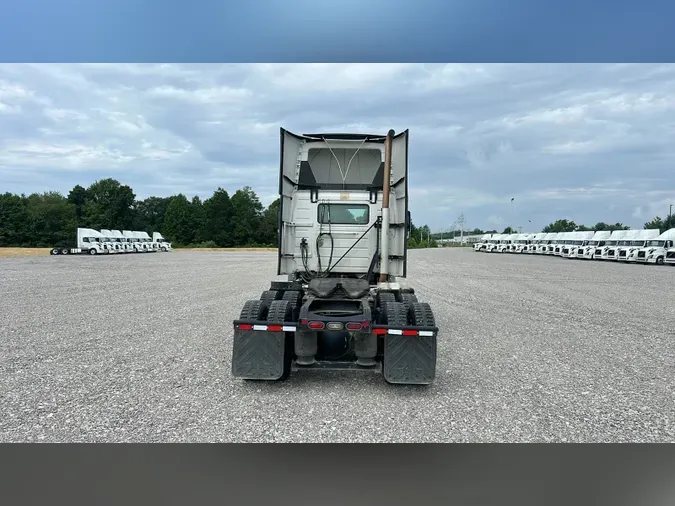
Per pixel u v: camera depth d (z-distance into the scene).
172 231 83.44
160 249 55.59
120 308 9.97
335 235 6.85
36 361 5.77
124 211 86.19
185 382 5.02
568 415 4.21
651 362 6.03
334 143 7.09
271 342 4.80
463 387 4.98
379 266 6.81
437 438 3.74
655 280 17.81
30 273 19.00
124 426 3.88
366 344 4.91
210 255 42.28
